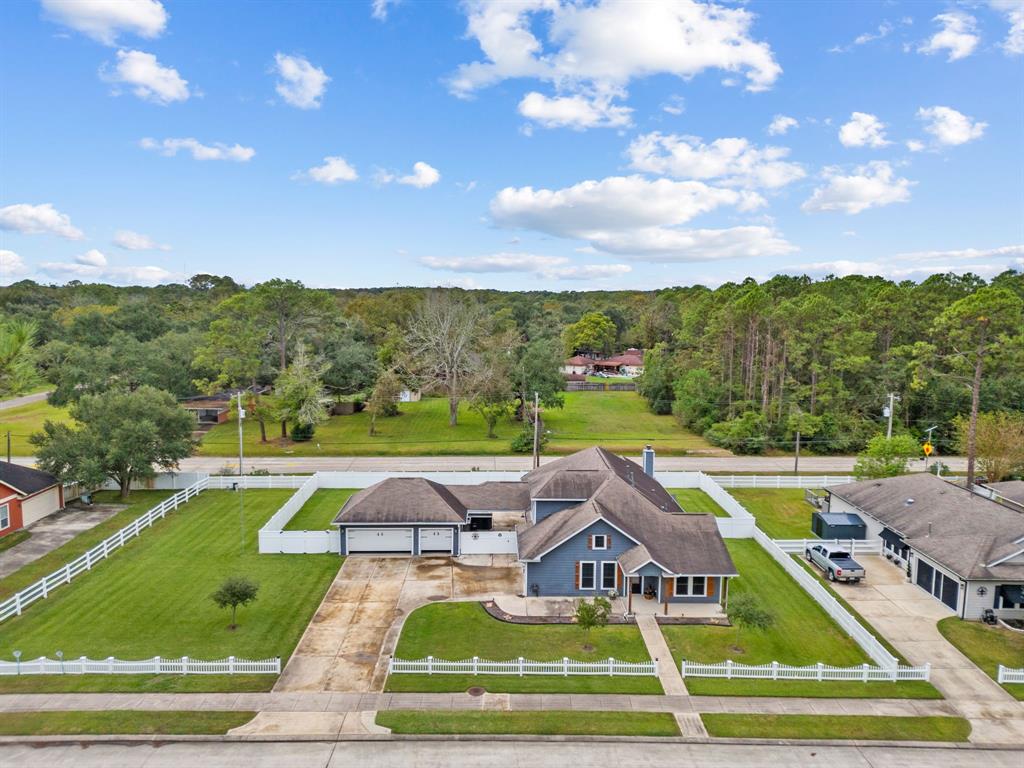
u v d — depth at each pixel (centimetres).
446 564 3594
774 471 5991
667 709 2247
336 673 2452
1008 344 5044
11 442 6625
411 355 8375
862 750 2042
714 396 7944
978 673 2520
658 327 13950
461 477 5094
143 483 5059
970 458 4862
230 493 4991
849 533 4038
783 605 3119
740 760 1984
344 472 5306
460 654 2620
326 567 3525
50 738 2023
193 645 2658
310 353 8231
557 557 3177
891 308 7344
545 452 6581
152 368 7706
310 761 1945
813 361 7188
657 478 5266
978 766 1977
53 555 3631
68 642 2667
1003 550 3056
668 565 3044
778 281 9681
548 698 2305
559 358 8112
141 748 1992
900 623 2947
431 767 1927
